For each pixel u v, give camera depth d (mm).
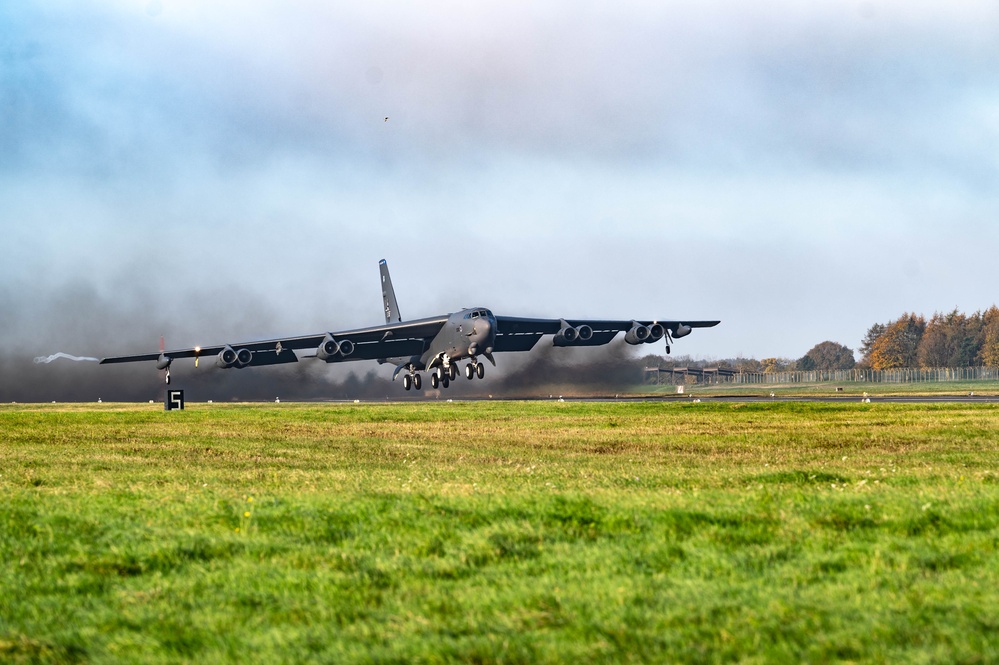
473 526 40719
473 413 174625
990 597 28266
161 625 28203
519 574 32844
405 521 41656
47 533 41469
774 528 38625
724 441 105938
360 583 31938
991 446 91625
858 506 42594
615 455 92750
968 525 37906
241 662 25125
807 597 28922
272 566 34750
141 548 37688
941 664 22938
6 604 30875
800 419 139625
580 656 24406
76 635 27672
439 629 27156
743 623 26562
